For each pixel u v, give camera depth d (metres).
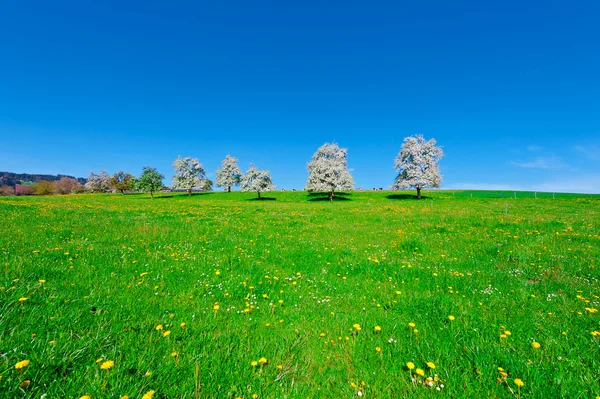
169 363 3.61
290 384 3.53
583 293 6.78
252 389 3.34
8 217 18.70
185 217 23.25
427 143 59.88
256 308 5.70
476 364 3.89
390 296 6.58
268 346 4.34
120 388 3.08
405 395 3.39
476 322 5.21
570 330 4.90
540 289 7.19
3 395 2.80
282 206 40.78
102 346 3.83
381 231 17.20
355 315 5.53
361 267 9.03
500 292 6.94
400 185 61.47
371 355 4.15
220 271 7.98
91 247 10.12
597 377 3.64
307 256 10.41
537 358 4.07
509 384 3.52
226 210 31.91
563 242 12.59
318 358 4.10
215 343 4.23
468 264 9.82
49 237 12.02
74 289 5.90
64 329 4.20
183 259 9.14
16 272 6.44
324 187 62.88
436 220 21.53
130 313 5.03
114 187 124.12
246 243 12.62
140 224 17.20
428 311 5.72
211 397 3.14
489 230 16.53
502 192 72.19
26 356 3.37
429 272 8.62
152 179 80.44
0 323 4.02
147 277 7.19
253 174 73.44
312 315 5.50
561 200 46.31
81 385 3.11
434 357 4.11
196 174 88.25
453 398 3.33
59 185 126.88
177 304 5.66
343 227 18.95
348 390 3.45
